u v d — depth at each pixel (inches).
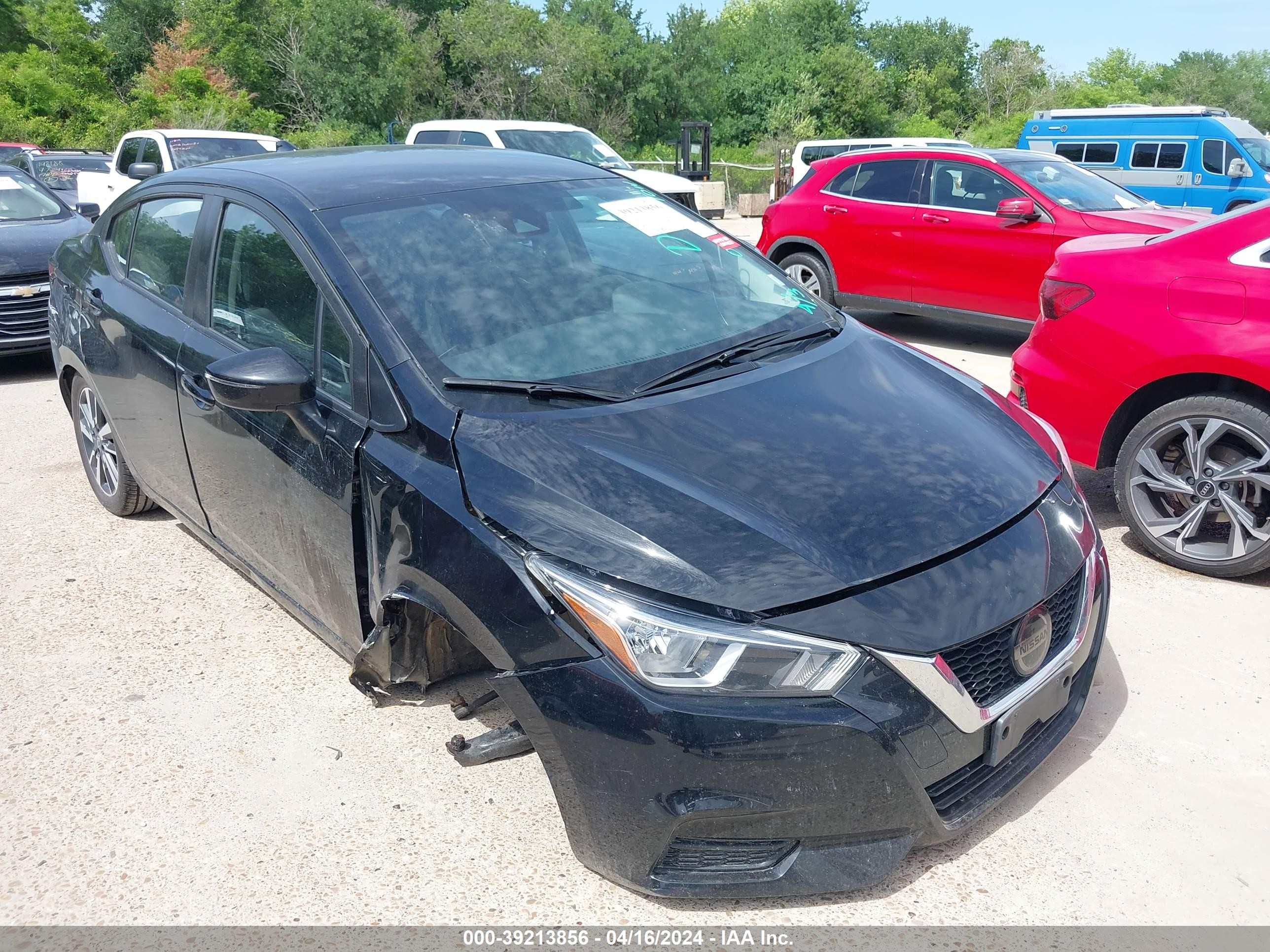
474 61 2058.3
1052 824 108.2
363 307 117.4
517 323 121.0
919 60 3065.9
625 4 2412.6
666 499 96.9
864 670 88.5
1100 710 128.2
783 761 87.2
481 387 110.5
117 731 128.3
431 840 107.5
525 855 104.8
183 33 1855.3
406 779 117.6
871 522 97.1
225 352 138.1
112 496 193.8
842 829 90.4
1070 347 173.6
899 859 93.3
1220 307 156.7
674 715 87.0
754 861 91.1
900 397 120.8
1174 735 122.8
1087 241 185.9
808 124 1915.6
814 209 363.9
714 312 134.1
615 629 89.4
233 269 140.5
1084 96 2549.2
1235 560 158.4
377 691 129.1
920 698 89.9
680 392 115.2
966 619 92.8
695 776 87.2
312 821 111.1
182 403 147.4
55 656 146.7
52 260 207.8
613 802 90.4
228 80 1800.0
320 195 133.1
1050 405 177.9
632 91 2282.2
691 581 89.7
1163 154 673.6
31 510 202.8
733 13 3250.5
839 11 2817.4
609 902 98.1
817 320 139.3
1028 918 95.5
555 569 93.1
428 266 124.6
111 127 1533.0
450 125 493.7
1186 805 110.7
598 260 136.1
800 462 103.8
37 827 111.4
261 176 143.3
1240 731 123.3
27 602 163.2
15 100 1563.7
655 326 127.0
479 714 129.9
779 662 87.4
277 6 1958.7
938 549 96.2
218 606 161.0
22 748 125.6
